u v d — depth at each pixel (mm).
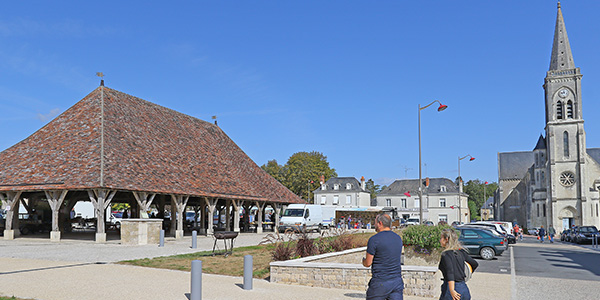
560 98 71250
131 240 22578
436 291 10930
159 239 23938
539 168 76312
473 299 11070
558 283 13828
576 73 70500
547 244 40906
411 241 16844
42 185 24312
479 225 33094
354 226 54031
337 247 17266
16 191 25422
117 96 31859
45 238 27141
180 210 27859
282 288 11203
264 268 14633
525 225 86250
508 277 15180
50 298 9156
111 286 10664
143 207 25344
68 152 26391
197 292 9094
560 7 74188
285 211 40188
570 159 69375
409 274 10969
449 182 85938
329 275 11500
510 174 98438
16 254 17547
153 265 14719
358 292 10812
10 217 25859
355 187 84688
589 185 71375
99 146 26141
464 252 6594
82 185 23438
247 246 22391
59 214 32719
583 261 21953
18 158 27484
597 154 84000
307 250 15633
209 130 41094
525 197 87375
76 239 26250
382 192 87750
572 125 69750
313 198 86688
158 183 26828
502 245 22328
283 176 90250
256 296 10047
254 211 51344
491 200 131375
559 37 73250
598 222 67312
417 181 87062
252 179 38625
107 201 24125
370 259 6516
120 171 25312
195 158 34000
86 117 28734
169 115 36719
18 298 9031
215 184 32375
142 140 30031
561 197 69375
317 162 90125
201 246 22359
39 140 28422
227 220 36875
